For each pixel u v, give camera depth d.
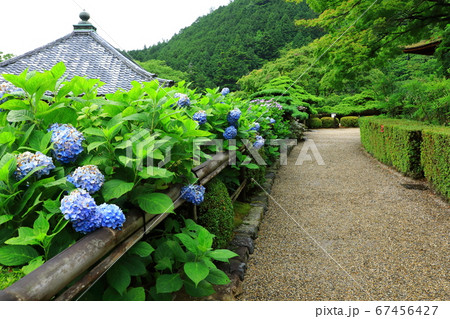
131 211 1.32
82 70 11.76
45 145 1.23
